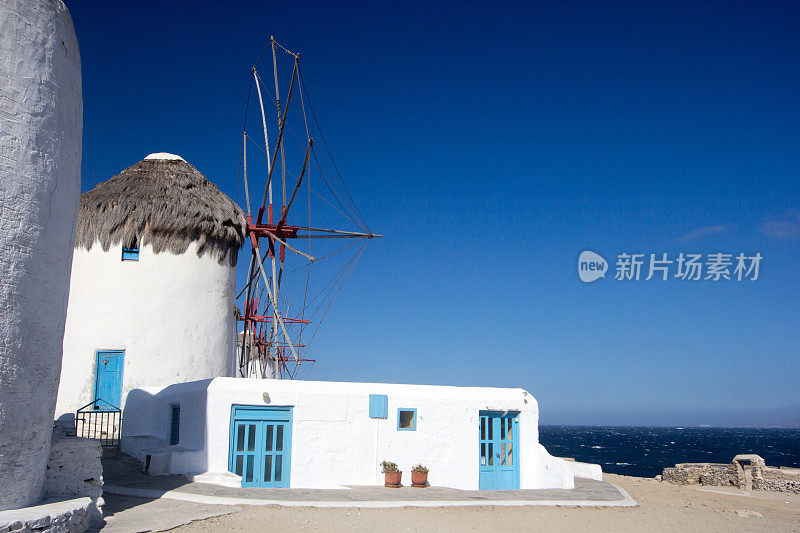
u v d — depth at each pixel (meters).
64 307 10.92
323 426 16.58
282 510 12.45
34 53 10.24
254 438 16.09
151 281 21.44
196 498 12.78
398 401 17.39
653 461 82.75
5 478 9.26
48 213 10.34
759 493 25.92
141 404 19.44
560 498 16.06
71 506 9.73
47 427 10.32
